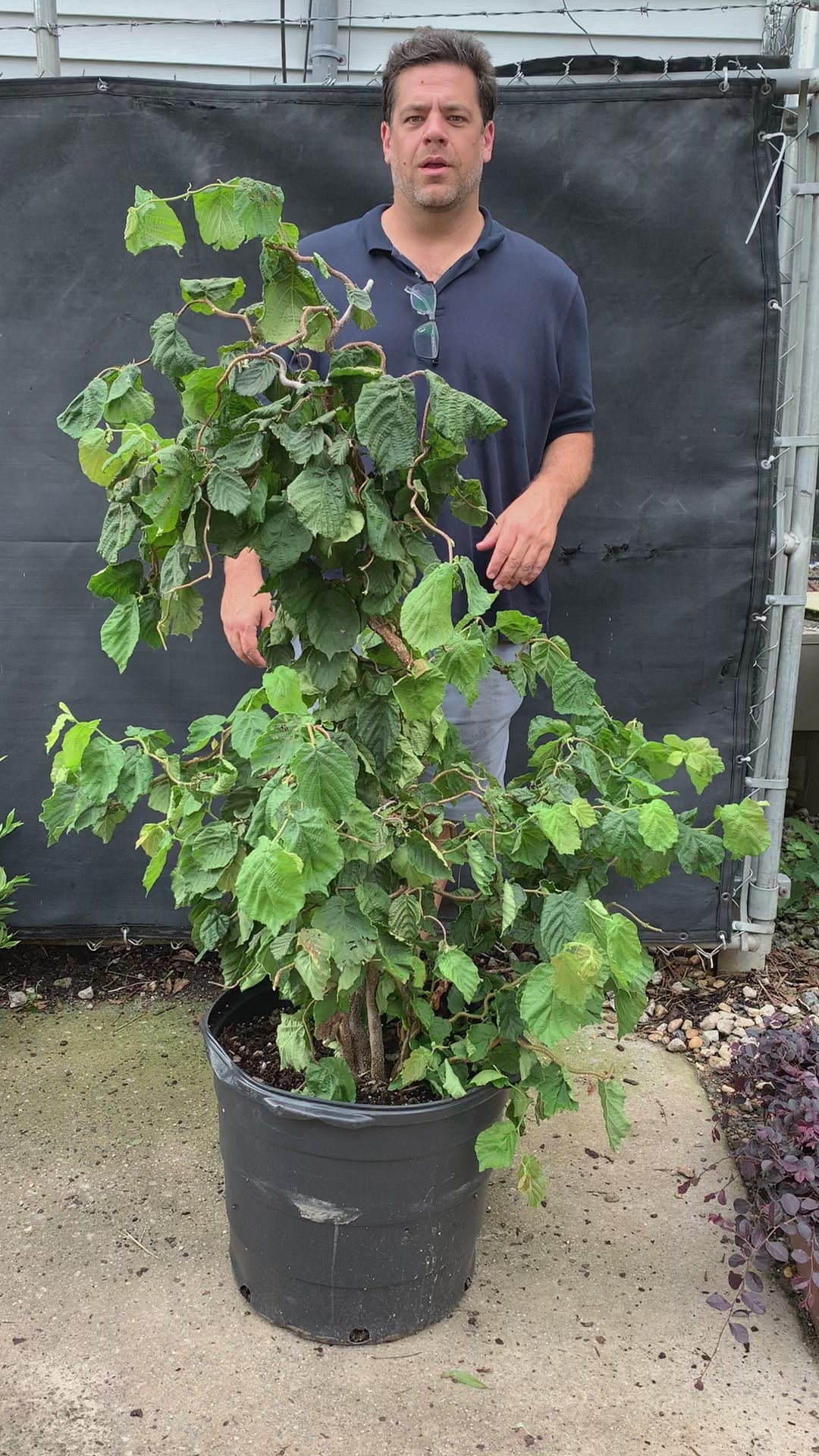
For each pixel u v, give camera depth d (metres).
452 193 1.95
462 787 1.80
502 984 1.71
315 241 2.12
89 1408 1.59
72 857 2.78
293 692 1.27
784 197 2.49
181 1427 1.56
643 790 1.59
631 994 1.56
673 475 2.58
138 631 1.44
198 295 1.39
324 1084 1.57
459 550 2.10
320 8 2.96
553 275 2.12
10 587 2.65
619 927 1.39
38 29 2.68
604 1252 1.94
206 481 1.30
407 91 1.90
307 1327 1.71
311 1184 1.58
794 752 3.78
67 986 2.84
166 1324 1.75
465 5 3.09
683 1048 2.59
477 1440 1.55
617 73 2.51
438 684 1.41
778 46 2.73
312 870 1.26
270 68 3.11
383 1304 1.69
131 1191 2.06
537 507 1.87
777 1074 2.08
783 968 2.93
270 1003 1.96
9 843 2.77
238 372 1.34
